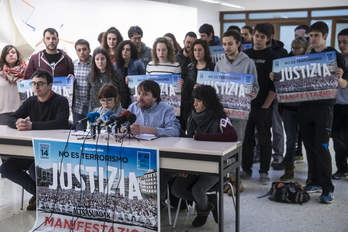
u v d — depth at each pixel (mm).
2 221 3568
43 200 3230
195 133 3199
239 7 14047
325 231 3264
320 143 3912
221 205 2684
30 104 3793
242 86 4035
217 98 3211
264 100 4449
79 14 7469
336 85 3842
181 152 2727
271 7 13992
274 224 3420
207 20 14016
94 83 4590
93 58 4559
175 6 10594
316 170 4203
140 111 3434
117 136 3184
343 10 13109
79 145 3021
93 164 3006
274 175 4902
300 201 3898
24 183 3576
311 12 13570
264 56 4441
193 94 3197
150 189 2848
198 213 3320
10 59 5027
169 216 3428
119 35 5430
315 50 4043
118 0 8430
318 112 3932
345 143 4645
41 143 3139
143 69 4988
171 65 4730
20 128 3490
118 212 2986
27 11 6484
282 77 4062
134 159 2865
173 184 3273
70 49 7301
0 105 5035
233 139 3035
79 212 3115
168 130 3242
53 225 3223
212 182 3078
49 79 3668
